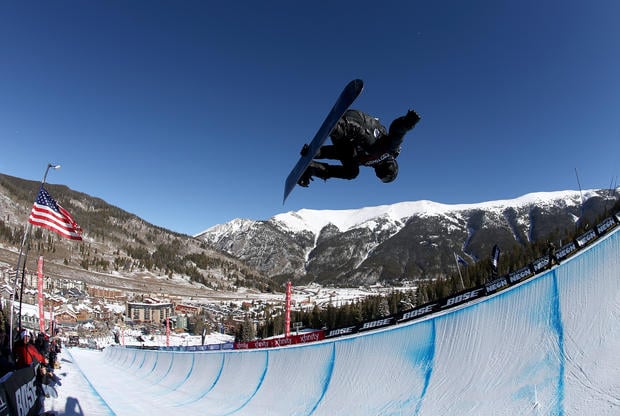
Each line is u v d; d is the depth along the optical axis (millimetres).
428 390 11688
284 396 15664
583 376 9289
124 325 119250
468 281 85750
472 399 10523
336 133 3918
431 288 90625
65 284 158750
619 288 10891
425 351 12906
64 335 76562
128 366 35969
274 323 102188
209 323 145125
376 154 4152
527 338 11203
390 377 13031
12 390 6508
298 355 16969
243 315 173250
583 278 11586
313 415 13492
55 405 13758
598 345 9844
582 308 10977
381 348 14039
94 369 31938
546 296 11781
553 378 9719
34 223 14516
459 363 11836
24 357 9109
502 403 9875
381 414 11836
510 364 10805
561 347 10344
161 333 119938
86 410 13953
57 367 24922
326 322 97500
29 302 100938
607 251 11727
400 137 3955
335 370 14898
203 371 22875
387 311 82438
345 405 13125
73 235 15812
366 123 4141
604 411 8141
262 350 19234
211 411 16406
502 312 12125
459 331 12562
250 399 16766
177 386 22938
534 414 9125
